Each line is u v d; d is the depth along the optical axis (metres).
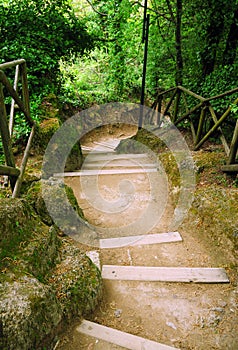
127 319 1.73
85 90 7.80
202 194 2.65
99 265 2.14
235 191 2.55
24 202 1.83
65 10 5.35
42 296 1.37
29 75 4.14
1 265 1.45
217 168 3.04
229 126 3.80
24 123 3.47
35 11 5.01
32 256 1.58
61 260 1.85
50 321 1.40
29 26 4.75
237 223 2.15
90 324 1.61
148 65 5.82
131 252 2.36
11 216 1.62
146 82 6.39
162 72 5.81
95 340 1.52
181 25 5.07
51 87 4.55
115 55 6.57
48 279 1.66
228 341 1.58
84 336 1.54
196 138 3.68
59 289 1.62
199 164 3.14
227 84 3.69
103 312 1.77
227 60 4.15
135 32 6.45
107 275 2.06
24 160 2.64
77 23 5.46
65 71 7.27
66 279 1.69
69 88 6.93
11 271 1.44
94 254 2.25
